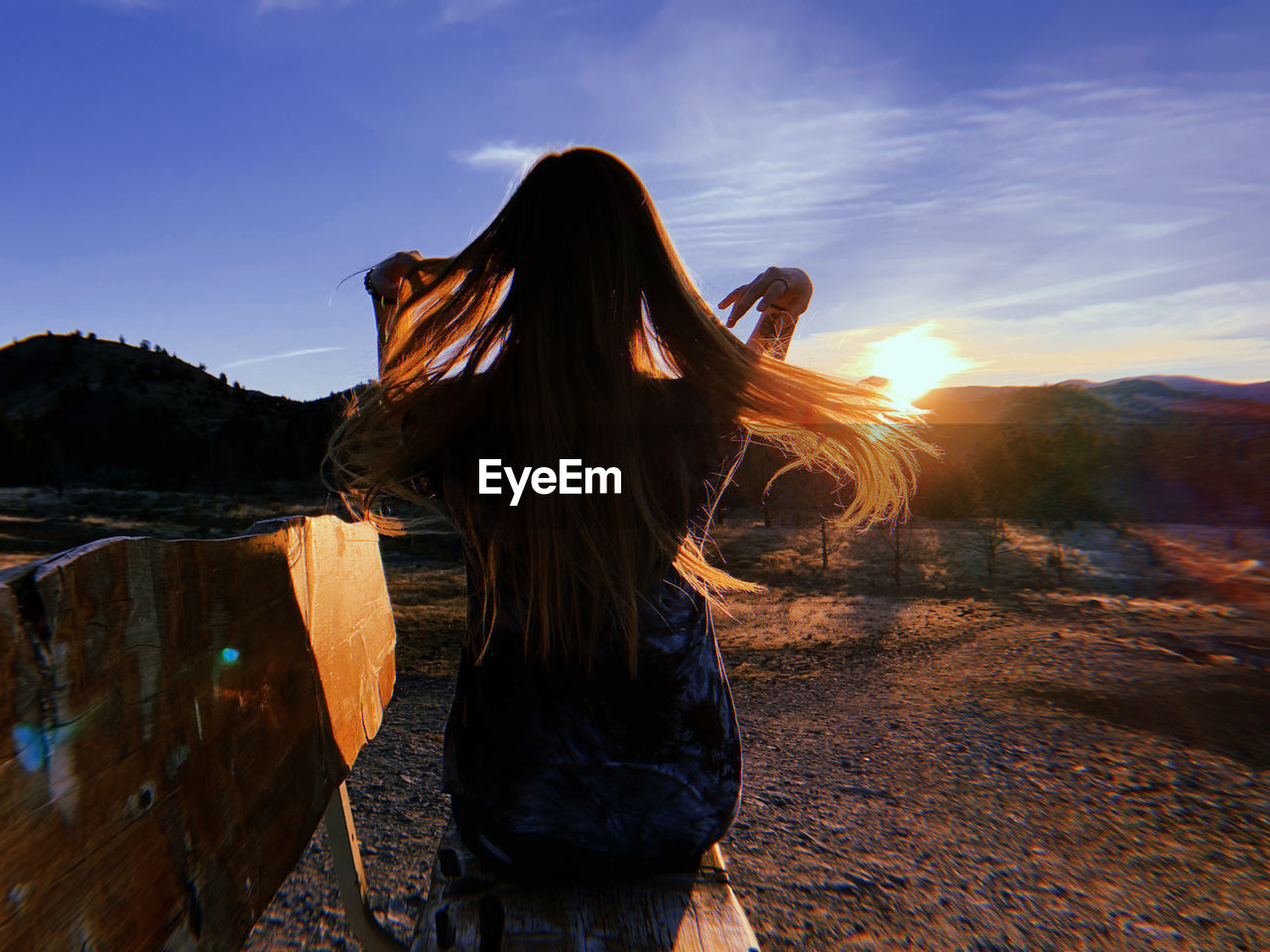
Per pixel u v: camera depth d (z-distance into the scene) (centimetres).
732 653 1057
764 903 302
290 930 275
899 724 605
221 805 92
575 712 114
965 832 378
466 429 112
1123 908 298
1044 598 2148
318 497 10569
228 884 91
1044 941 274
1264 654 923
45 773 60
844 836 373
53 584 62
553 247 111
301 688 125
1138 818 396
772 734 581
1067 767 486
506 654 116
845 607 2052
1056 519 9256
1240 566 5578
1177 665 827
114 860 68
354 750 158
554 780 115
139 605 76
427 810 402
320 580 141
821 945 271
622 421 107
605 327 110
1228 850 355
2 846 54
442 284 126
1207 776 463
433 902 119
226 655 97
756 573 4762
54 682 62
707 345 117
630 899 118
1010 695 696
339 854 154
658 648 114
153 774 76
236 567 102
